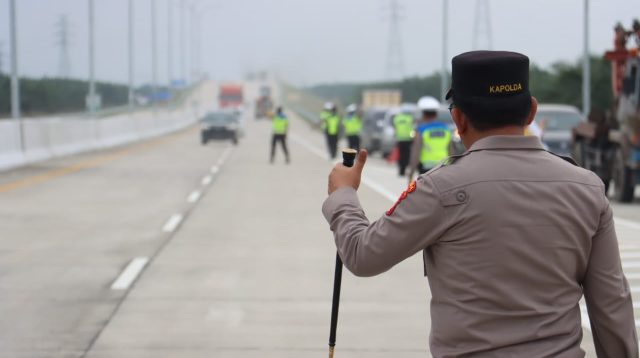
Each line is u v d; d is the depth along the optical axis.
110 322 8.85
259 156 42.62
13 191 23.22
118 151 46.81
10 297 10.02
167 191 23.59
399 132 29.30
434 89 90.81
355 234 3.38
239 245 13.94
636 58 21.05
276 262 12.34
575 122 28.42
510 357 3.10
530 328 3.13
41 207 19.42
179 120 101.81
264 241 14.38
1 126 31.55
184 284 10.78
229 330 8.53
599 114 22.91
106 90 78.19
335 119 40.34
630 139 20.89
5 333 8.39
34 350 7.80
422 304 9.67
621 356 3.40
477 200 3.16
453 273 3.20
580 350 3.16
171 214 18.27
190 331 8.48
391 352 7.75
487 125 3.30
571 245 3.20
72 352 7.74
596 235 3.31
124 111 89.88
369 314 9.20
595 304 3.36
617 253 3.36
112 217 17.66
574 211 3.21
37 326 8.67
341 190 3.55
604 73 55.19
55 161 36.81
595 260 3.33
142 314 9.20
